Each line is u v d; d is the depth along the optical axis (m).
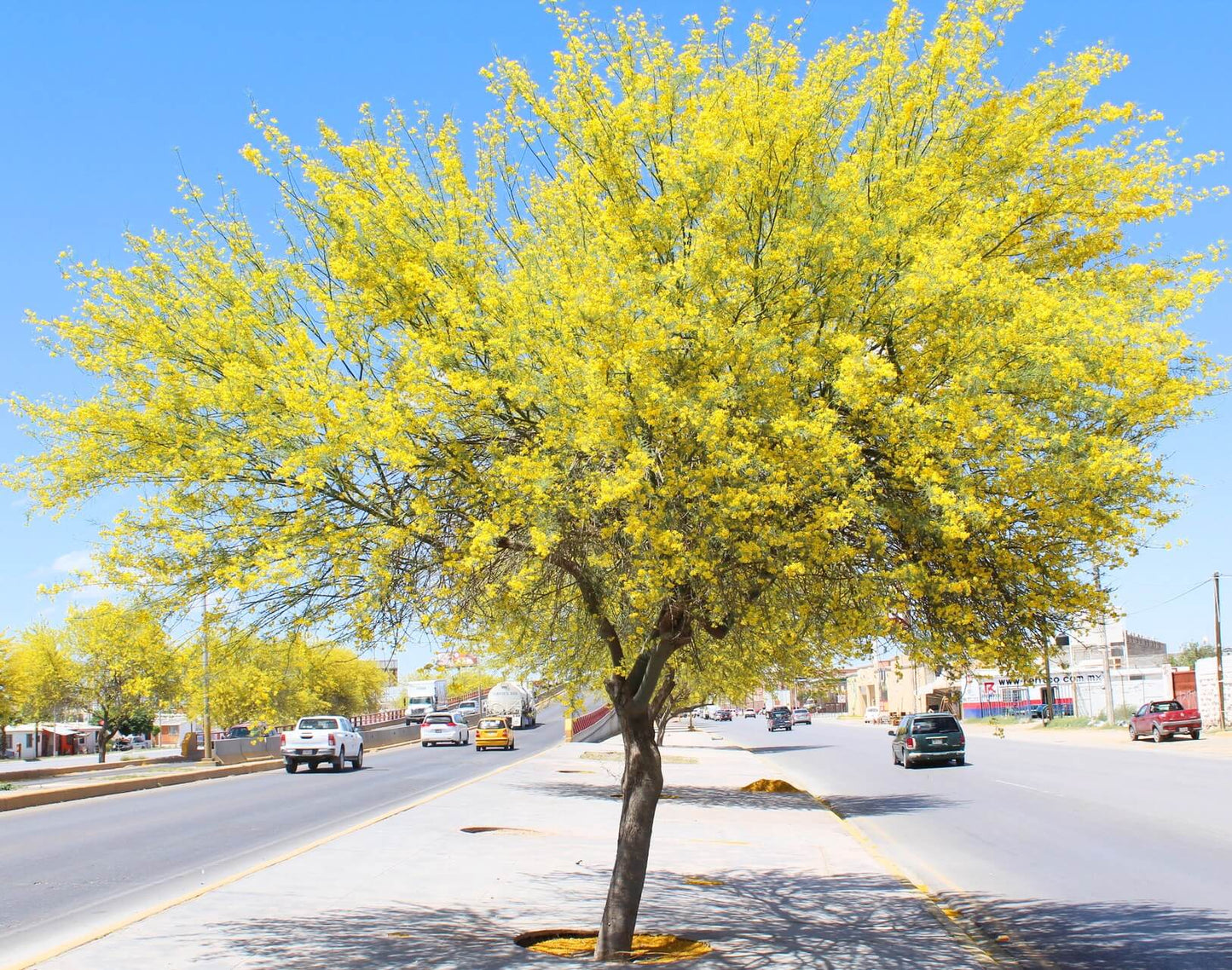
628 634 9.28
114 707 48.78
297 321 7.73
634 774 8.81
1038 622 7.83
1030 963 8.70
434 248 7.53
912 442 7.09
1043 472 6.86
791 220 7.71
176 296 7.79
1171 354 6.76
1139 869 13.06
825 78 8.31
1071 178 8.29
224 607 7.93
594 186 8.10
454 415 7.52
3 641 38.91
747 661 11.75
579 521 7.71
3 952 8.64
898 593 7.86
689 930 9.39
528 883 11.36
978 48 8.23
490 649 10.68
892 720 75.38
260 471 7.68
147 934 8.60
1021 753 39.75
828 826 18.00
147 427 7.41
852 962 8.10
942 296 7.18
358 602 7.87
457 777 31.91
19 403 7.45
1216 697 54.66
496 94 8.45
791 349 7.47
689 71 8.12
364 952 7.98
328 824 18.67
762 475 7.27
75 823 19.70
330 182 7.80
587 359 7.19
